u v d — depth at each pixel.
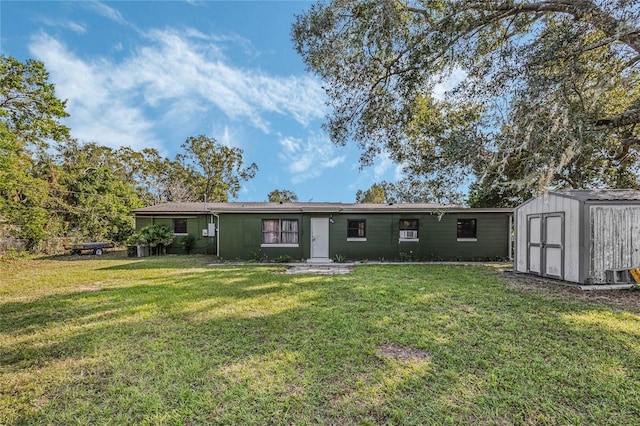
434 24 6.93
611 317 4.66
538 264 8.19
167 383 2.92
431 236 12.70
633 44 6.03
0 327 4.54
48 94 13.48
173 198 28.69
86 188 19.80
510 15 6.95
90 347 3.78
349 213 12.84
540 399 2.57
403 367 3.16
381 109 8.03
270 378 2.98
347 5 6.93
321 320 4.63
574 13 6.18
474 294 6.18
